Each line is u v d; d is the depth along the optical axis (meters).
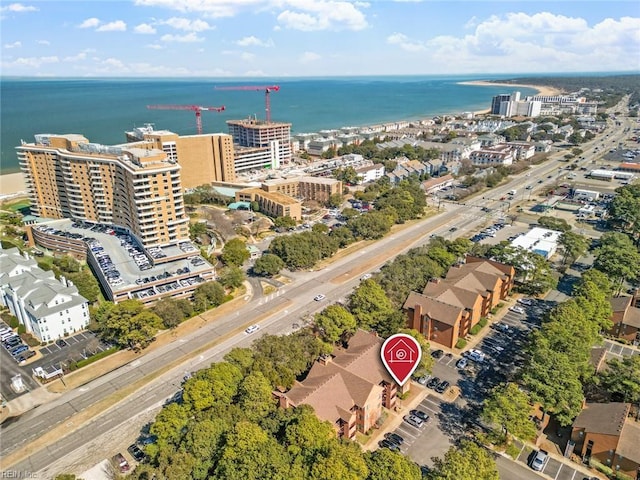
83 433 103.00
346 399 98.44
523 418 91.50
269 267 175.88
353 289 167.88
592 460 92.00
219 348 133.00
